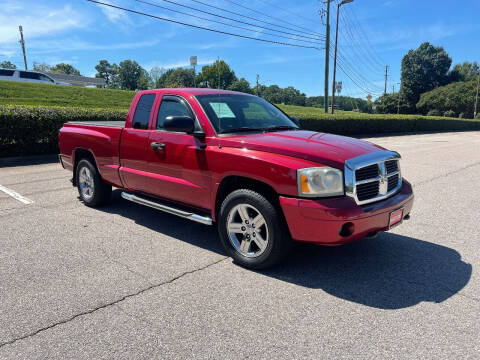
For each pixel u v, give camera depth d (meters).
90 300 3.09
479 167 10.36
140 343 2.54
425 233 4.85
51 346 2.50
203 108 4.20
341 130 22.72
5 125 9.97
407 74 80.38
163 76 76.62
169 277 3.52
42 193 6.71
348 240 3.26
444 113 68.50
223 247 4.29
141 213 5.59
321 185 3.23
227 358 2.40
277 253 3.49
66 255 4.00
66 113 11.13
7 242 4.36
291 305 3.04
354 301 3.12
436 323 2.80
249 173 3.54
